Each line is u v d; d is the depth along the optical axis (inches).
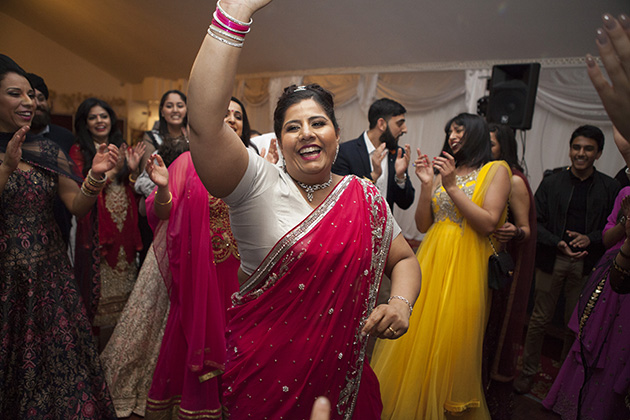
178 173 91.4
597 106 226.8
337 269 50.1
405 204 135.3
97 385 89.5
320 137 50.6
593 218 129.0
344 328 51.7
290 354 50.4
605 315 86.5
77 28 432.8
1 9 443.8
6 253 79.0
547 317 125.2
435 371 87.0
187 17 335.0
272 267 49.9
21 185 80.0
